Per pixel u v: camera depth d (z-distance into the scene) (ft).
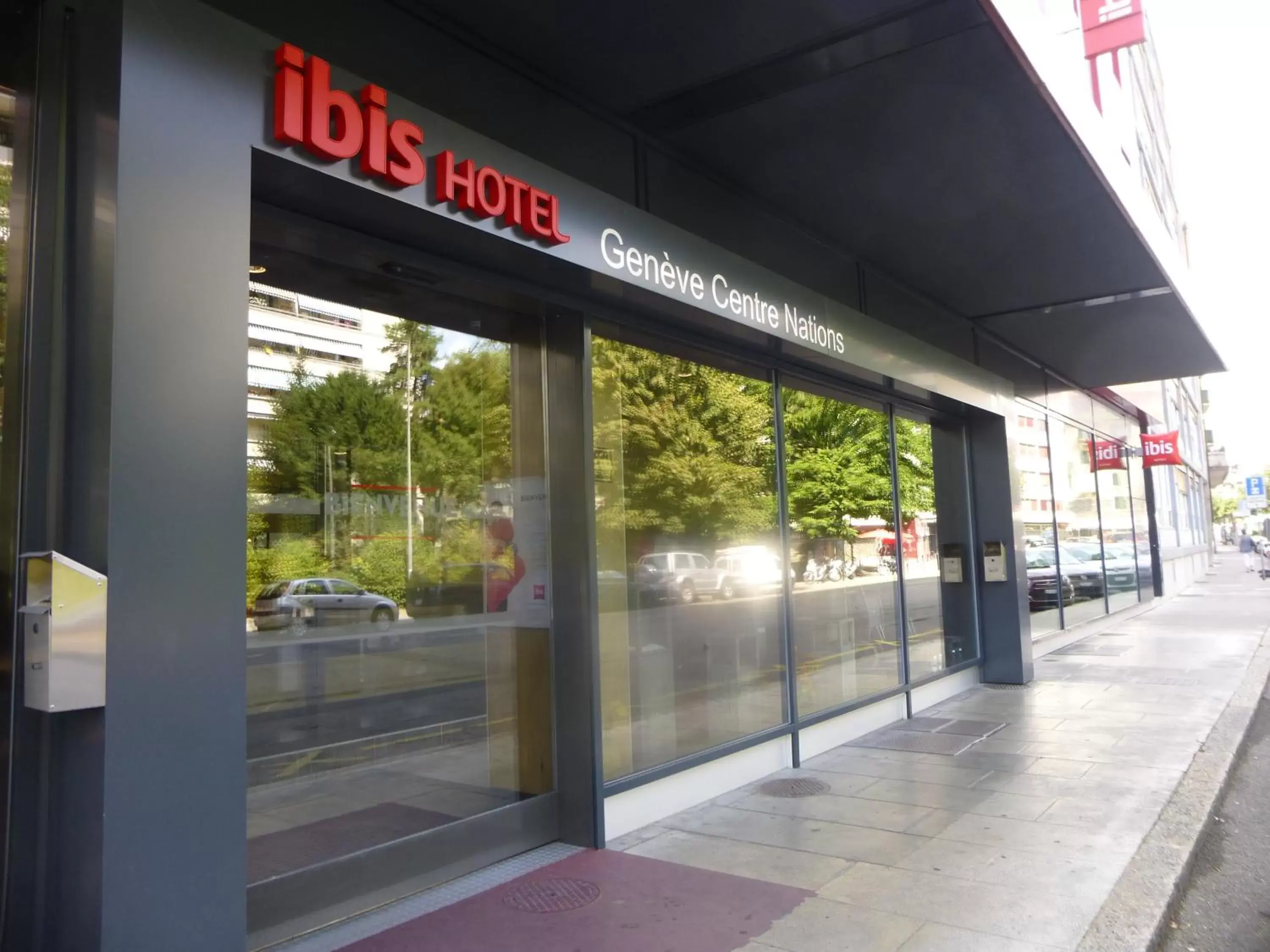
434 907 13.96
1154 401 74.69
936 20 14.98
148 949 9.40
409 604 15.58
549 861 15.99
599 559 18.28
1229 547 289.74
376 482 15.24
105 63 9.97
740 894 14.33
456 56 15.21
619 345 19.15
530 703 17.53
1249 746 24.68
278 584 13.61
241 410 10.55
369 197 12.37
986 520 34.83
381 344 15.40
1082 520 51.42
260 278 13.69
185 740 9.81
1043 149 19.83
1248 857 16.55
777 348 22.50
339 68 11.96
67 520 9.95
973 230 24.39
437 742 15.78
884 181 21.22
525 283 16.35
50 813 9.81
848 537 26.89
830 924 13.15
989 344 35.65
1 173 10.84
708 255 19.03
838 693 25.41
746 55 16.19
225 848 10.08
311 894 13.07
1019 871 15.05
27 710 9.82
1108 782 20.29
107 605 9.30
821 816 18.49
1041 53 17.07
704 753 19.81
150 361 9.78
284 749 13.46
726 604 21.68
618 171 18.30
